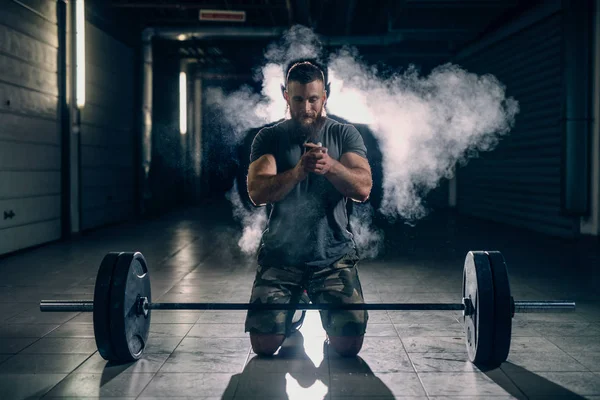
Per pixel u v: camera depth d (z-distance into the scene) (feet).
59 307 10.12
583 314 14.19
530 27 32.68
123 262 10.05
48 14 28.14
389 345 11.66
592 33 27.50
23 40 25.55
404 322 13.41
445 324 13.24
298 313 13.65
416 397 9.01
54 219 28.63
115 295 9.81
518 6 33.32
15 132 24.75
